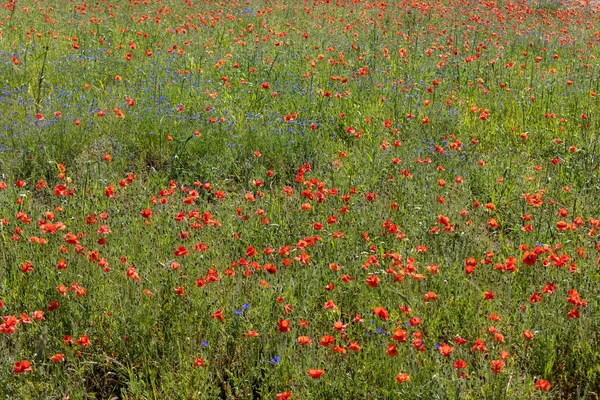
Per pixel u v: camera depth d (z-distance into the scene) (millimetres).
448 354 3547
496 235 5594
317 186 5840
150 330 3984
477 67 9766
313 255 4840
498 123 7832
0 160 6188
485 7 16188
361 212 5531
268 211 5562
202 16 12828
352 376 3676
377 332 3834
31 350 3824
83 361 3766
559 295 4328
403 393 3463
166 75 8836
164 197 5469
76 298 4137
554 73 9516
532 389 3613
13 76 8664
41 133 6633
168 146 6812
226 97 8000
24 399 3428
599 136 7227
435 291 4492
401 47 10898
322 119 7633
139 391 3562
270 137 6828
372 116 7801
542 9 16859
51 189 5969
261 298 4223
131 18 12492
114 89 8273
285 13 14422
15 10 12914
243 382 3711
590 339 3926
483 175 6383
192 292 4273
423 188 5973
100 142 6848
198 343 3961
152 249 4793
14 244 4711
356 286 4469
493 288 4535
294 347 3871
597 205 5875
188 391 3516
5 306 4137
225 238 5102
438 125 7574
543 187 6262
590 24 14617
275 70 9281
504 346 3936
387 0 16469
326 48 10680
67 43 10602
